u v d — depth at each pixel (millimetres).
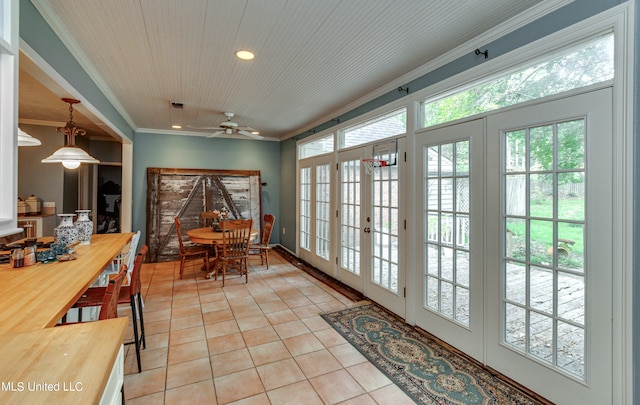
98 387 761
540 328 1900
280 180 6711
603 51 1658
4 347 942
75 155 2557
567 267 1757
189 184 5781
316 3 1820
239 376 2129
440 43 2314
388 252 3279
